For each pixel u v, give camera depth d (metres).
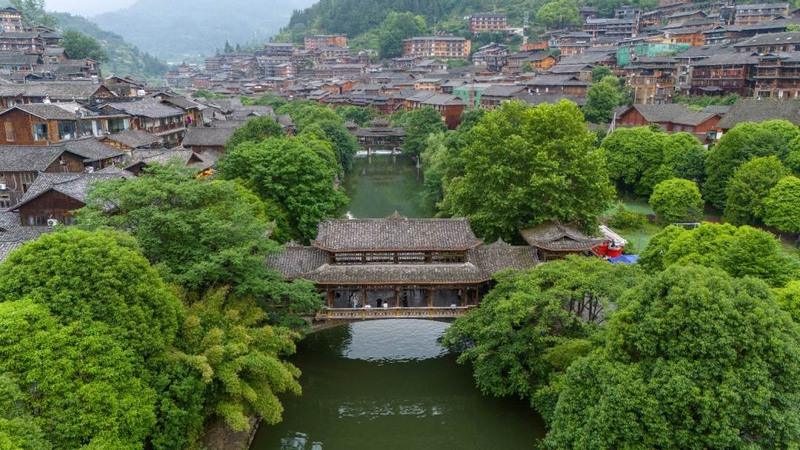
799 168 75.50
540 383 36.25
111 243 29.28
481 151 60.16
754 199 71.44
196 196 40.22
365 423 43.44
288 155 61.56
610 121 119.44
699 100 123.38
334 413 44.53
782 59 111.56
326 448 40.62
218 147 97.00
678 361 25.14
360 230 47.12
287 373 34.34
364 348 52.16
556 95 134.25
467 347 48.91
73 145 70.56
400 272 46.06
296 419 43.25
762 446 23.77
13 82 118.38
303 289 41.06
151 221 37.72
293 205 60.19
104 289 27.31
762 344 24.31
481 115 110.00
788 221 67.19
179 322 32.50
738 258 39.38
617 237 67.75
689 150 87.44
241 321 37.25
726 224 43.88
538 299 36.44
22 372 23.75
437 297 50.03
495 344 37.78
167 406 28.28
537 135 58.31
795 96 110.25
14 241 42.28
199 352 32.16
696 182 85.31
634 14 197.38
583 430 26.78
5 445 20.14
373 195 107.25
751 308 25.11
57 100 97.62
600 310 41.47
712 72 125.81
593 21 199.25
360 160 143.88
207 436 35.66
